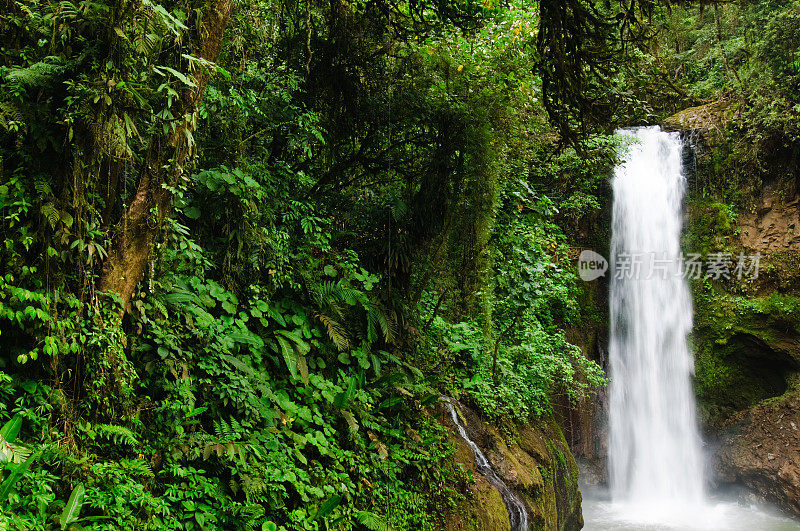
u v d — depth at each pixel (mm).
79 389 3875
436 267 7953
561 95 6621
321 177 7801
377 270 7719
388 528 5262
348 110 7418
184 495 4141
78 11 3586
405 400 7070
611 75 6781
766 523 11320
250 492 4352
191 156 4707
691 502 12852
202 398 4875
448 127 7570
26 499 3223
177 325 4793
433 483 6480
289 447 5105
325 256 7000
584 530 10695
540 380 10469
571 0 5836
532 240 10250
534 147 10008
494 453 7992
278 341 5801
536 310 11305
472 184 7723
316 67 7172
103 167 4051
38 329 3641
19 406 3512
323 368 6484
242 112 5906
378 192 8258
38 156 3703
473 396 8664
